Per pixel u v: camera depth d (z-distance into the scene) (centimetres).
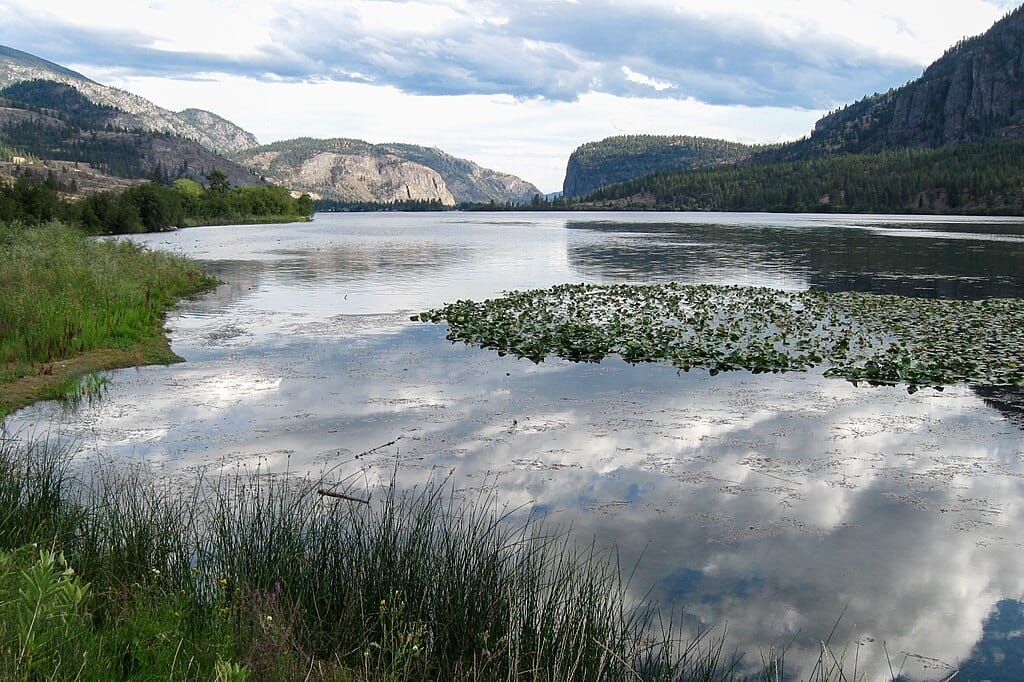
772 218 12862
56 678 390
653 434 1130
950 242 5831
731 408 1269
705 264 4094
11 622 422
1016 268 3744
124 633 478
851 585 695
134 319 1883
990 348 1698
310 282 3191
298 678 466
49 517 673
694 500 885
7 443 1010
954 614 650
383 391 1363
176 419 1180
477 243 6269
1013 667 578
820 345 1762
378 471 962
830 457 1035
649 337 1820
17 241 3017
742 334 1909
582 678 494
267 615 509
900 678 563
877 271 3647
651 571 714
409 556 596
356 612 550
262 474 941
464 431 1135
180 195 10969
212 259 4450
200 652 462
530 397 1329
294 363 1588
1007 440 1109
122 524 644
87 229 6159
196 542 633
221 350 1717
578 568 693
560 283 3192
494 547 682
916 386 1407
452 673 508
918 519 839
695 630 616
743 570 719
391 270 3781
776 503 880
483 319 2095
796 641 605
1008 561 745
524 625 535
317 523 682
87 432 1109
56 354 1549
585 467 989
